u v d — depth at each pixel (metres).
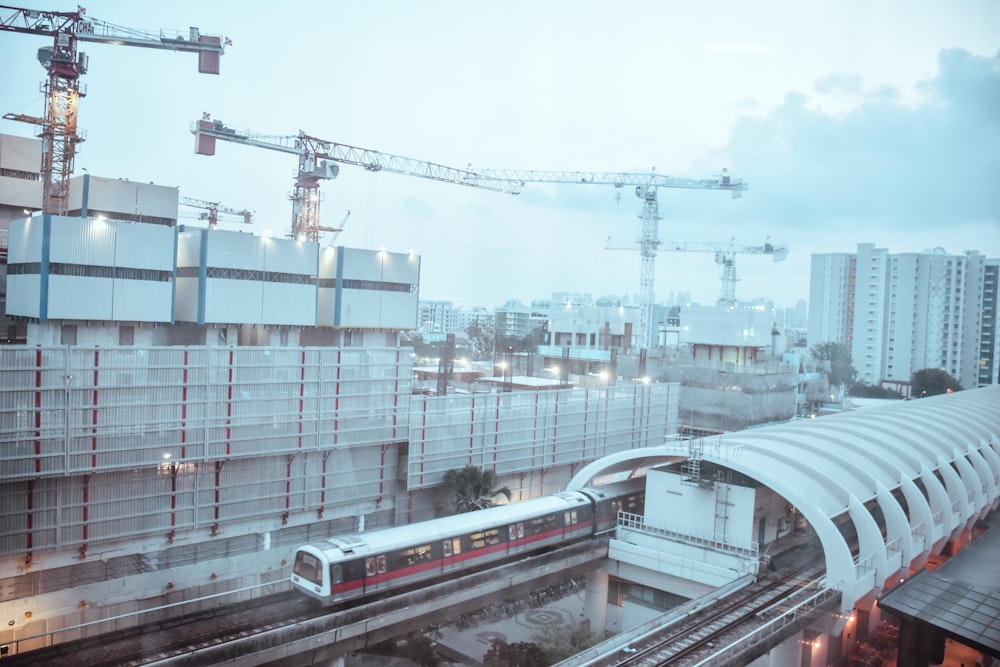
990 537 55.75
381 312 80.38
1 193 68.31
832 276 168.38
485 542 47.09
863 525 44.50
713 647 35.44
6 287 61.06
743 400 98.50
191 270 65.44
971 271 147.25
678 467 53.19
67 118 67.69
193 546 45.84
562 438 66.75
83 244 55.34
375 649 45.41
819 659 43.91
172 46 76.75
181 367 43.97
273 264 68.38
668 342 186.62
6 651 33.25
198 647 35.41
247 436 46.94
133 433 42.25
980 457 61.75
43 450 39.19
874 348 154.38
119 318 57.28
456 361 123.75
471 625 50.25
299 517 50.31
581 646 46.09
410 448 54.72
